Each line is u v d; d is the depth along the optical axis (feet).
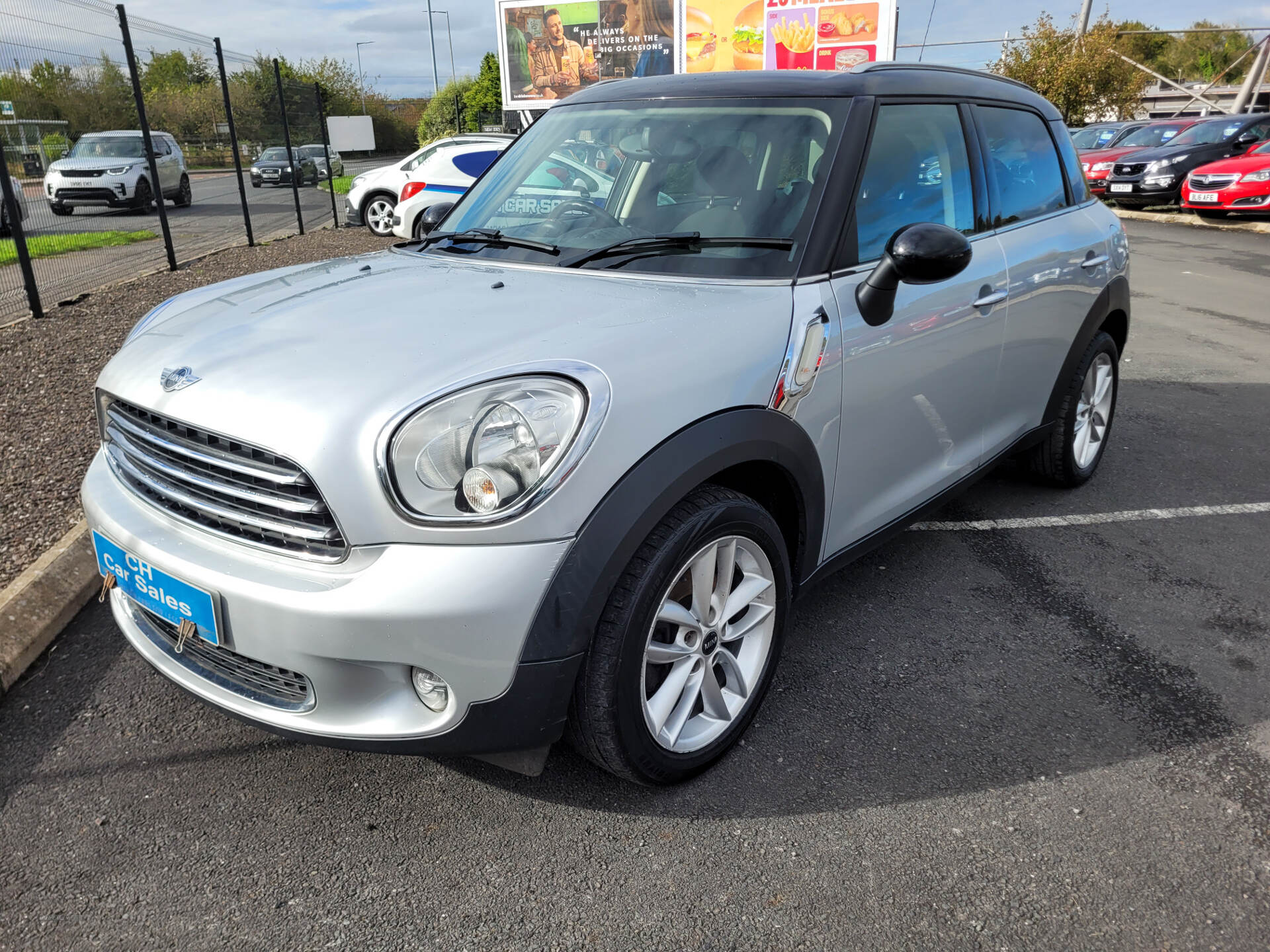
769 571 7.19
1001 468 14.25
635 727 6.24
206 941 5.62
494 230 8.86
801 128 8.19
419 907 5.88
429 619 5.39
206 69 38.93
